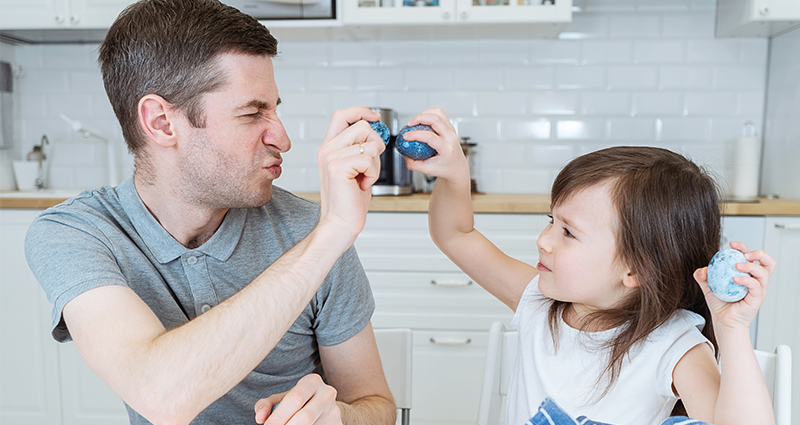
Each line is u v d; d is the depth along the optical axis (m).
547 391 0.82
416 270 2.05
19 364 2.05
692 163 0.80
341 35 2.44
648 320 0.75
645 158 0.78
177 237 0.85
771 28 2.23
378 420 0.85
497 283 0.98
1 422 2.07
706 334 0.80
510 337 0.96
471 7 2.16
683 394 0.71
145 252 0.82
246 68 0.75
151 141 0.77
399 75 2.54
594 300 0.80
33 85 2.59
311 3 2.20
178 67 0.73
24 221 2.03
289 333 0.91
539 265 0.83
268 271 0.63
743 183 2.29
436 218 0.95
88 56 2.57
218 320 0.59
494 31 2.35
